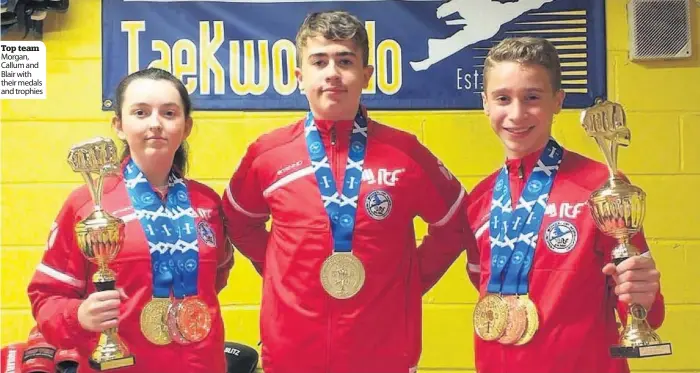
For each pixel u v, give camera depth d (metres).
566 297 2.26
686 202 2.73
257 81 2.76
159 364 2.30
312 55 2.35
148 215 2.36
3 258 2.76
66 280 2.36
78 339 2.30
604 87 2.73
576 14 2.72
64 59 2.78
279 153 2.45
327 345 2.33
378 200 2.37
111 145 2.30
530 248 2.30
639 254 2.19
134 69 2.77
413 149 2.47
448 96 2.74
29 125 2.78
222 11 2.77
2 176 2.77
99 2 2.77
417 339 2.46
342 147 2.41
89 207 2.38
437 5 2.74
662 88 2.73
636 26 2.72
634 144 2.74
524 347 2.28
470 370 2.72
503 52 2.36
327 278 2.33
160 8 2.77
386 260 2.37
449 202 2.51
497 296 2.31
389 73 2.75
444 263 2.58
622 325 2.30
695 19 2.73
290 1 2.76
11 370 2.54
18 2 2.74
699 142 2.73
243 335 2.72
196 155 2.75
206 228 2.42
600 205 2.19
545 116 2.34
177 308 2.30
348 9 2.76
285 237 2.38
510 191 2.39
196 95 2.76
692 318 2.72
